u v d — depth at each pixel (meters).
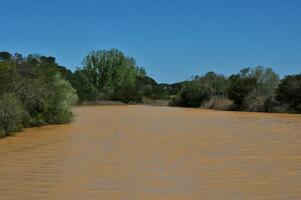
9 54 29.75
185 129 25.73
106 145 18.38
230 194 10.06
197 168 13.13
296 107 52.22
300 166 13.43
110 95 84.38
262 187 10.70
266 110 54.50
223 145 18.36
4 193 10.27
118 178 11.80
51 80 29.80
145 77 114.19
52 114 28.72
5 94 24.19
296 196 9.88
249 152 16.36
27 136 21.77
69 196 9.98
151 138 20.89
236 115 42.47
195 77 75.88
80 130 24.77
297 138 21.05
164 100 92.06
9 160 14.75
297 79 53.62
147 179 11.66
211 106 65.31
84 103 78.38
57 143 19.08
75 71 98.69
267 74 62.09
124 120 33.31
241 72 63.16
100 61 99.50
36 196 10.01
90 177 11.95
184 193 10.18
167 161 14.39
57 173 12.50
